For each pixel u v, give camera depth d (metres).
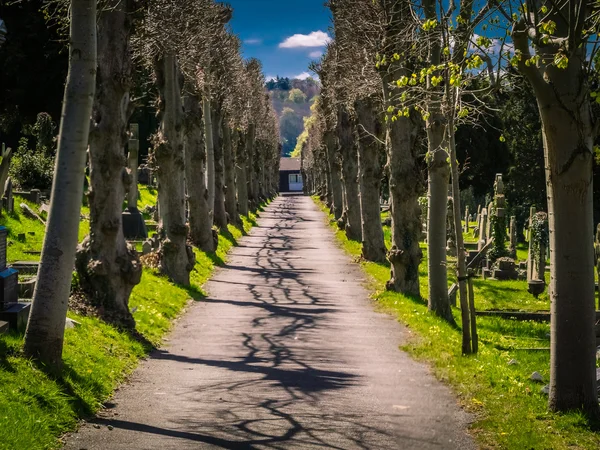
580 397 10.57
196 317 20.05
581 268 10.47
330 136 57.34
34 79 47.94
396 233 24.47
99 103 16.72
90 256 16.44
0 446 8.17
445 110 15.27
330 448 9.37
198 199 34.47
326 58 48.19
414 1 19.20
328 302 23.27
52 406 9.95
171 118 25.48
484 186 67.25
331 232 53.66
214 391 12.16
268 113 107.19
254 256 37.69
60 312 11.23
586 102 10.23
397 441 9.72
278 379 13.14
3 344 11.21
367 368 14.23
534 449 9.26
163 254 24.81
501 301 27.81
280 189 198.38
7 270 13.53
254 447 9.30
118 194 16.64
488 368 13.91
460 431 10.21
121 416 10.52
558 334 10.62
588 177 10.34
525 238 61.31
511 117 64.81
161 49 24.77
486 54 11.97
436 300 20.48
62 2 18.25
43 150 43.91
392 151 24.42
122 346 14.54
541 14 10.35
